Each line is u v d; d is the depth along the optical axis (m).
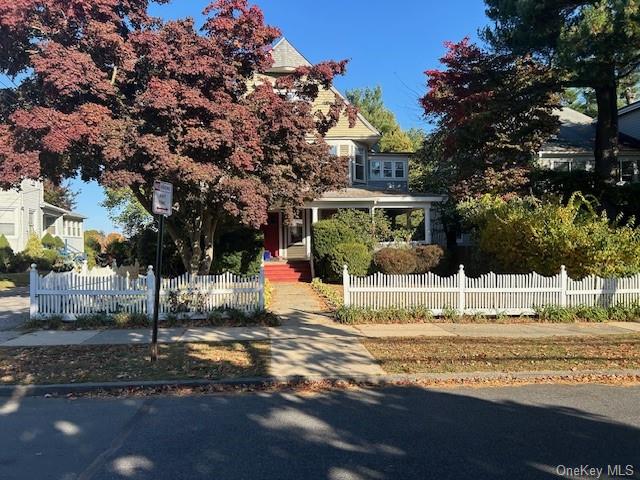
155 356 8.72
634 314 13.15
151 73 12.15
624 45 16.12
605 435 5.57
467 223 20.73
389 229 23.66
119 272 18.22
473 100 20.33
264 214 12.15
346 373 8.01
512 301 13.20
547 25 18.59
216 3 12.37
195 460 4.95
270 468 4.76
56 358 8.95
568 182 22.48
